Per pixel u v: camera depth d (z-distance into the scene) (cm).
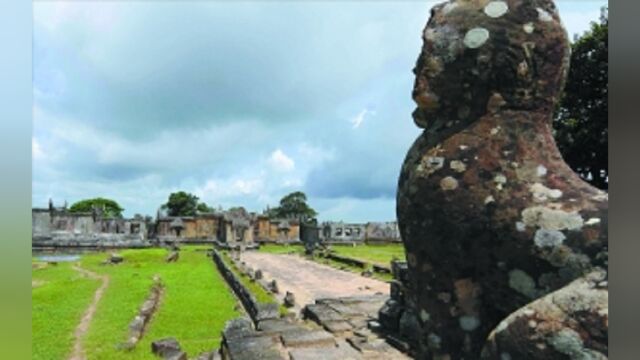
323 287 1922
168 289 1788
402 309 839
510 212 269
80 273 2292
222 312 1324
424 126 332
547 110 299
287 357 685
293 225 6056
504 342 245
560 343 226
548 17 298
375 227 5800
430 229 296
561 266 249
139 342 963
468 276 283
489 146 287
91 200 7488
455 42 304
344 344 803
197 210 7312
